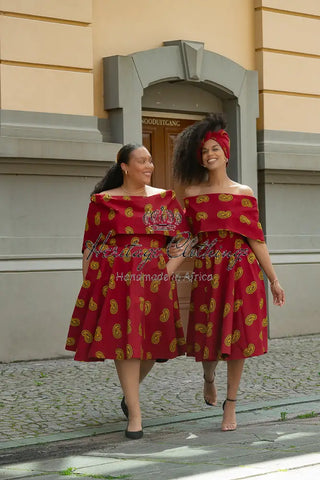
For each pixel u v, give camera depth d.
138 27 9.84
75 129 9.14
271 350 9.56
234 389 5.71
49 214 8.97
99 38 9.55
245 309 5.66
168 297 5.70
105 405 6.65
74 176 9.14
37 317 8.86
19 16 8.86
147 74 9.70
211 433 5.61
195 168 5.86
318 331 11.02
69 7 9.14
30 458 5.09
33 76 8.93
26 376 7.94
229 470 4.46
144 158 5.68
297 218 11.00
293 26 11.02
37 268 8.85
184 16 10.20
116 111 9.54
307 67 11.15
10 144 8.59
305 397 6.88
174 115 10.47
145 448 5.22
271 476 4.28
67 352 9.05
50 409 6.51
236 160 10.55
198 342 5.77
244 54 10.77
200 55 10.09
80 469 4.70
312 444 5.09
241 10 10.74
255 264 5.75
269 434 5.47
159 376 7.88
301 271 10.88
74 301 9.09
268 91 10.82
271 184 10.79
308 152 11.06
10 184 8.75
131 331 5.51
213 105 10.66
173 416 6.22
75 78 9.20
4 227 8.72
